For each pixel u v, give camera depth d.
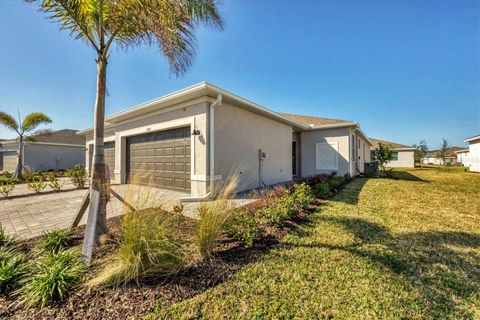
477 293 2.21
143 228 2.59
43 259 2.54
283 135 11.36
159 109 8.59
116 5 3.14
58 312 1.84
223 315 1.88
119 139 10.73
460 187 9.17
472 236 3.73
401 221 4.53
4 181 9.34
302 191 5.83
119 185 9.55
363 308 1.99
